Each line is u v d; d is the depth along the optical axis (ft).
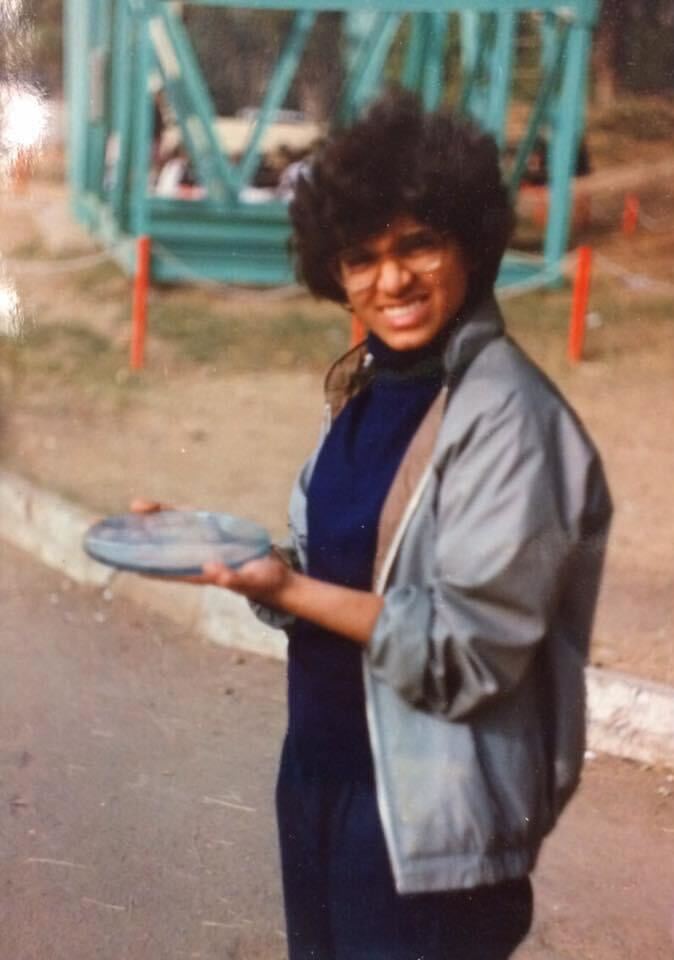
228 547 6.20
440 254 6.36
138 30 39.65
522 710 6.23
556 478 6.04
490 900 6.40
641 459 24.50
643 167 54.75
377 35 41.70
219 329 35.04
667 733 13.35
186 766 13.38
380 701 6.22
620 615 16.62
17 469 22.50
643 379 30.78
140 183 39.86
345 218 6.38
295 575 6.17
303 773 6.72
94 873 11.35
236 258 40.32
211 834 12.03
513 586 5.93
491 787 6.11
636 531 20.22
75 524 19.06
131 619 17.31
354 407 6.77
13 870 11.37
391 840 6.08
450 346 6.27
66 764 13.33
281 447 24.75
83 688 15.24
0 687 15.16
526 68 47.06
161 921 10.69
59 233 45.03
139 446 24.44
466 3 37.81
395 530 6.28
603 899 11.02
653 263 44.24
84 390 28.81
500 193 6.45
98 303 37.35
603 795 12.78
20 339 32.60
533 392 6.12
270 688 15.43
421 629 5.98
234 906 10.92
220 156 40.42
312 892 6.96
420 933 6.45
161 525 6.54
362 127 6.41
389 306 6.44
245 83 49.37
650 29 56.34
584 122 53.47
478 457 6.01
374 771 6.52
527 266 40.57
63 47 48.83
